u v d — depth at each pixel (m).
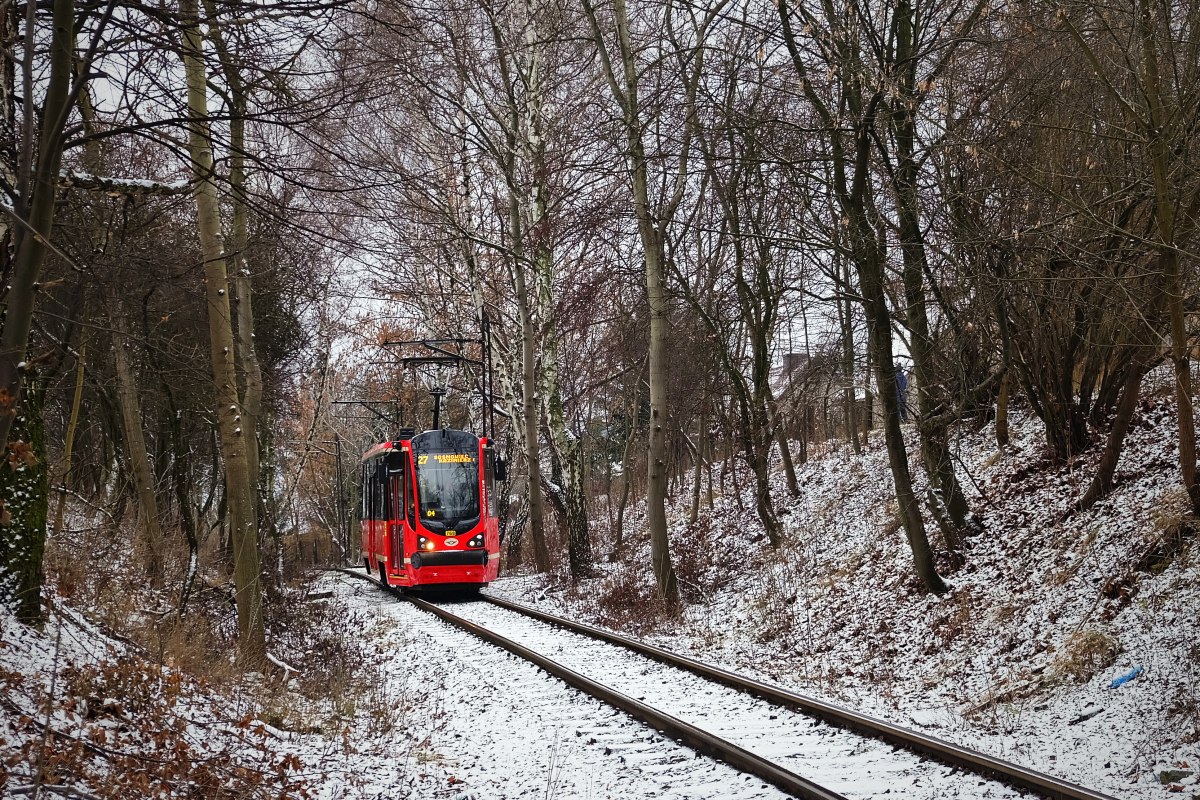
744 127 15.02
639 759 8.64
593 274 28.09
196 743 7.77
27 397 8.77
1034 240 12.63
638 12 19.17
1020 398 21.09
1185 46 11.24
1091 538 13.24
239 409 13.45
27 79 4.90
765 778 7.68
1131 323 13.08
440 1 8.43
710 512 30.45
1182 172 10.95
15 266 5.26
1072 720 9.42
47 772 5.68
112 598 12.59
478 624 18.62
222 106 8.27
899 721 10.23
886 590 16.06
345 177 8.23
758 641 16.34
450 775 8.66
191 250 16.61
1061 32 11.35
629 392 36.66
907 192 14.14
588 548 25.89
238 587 13.27
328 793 7.58
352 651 16.27
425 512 24.56
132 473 23.06
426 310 34.09
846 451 28.70
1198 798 6.94
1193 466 11.52
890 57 13.17
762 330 23.11
